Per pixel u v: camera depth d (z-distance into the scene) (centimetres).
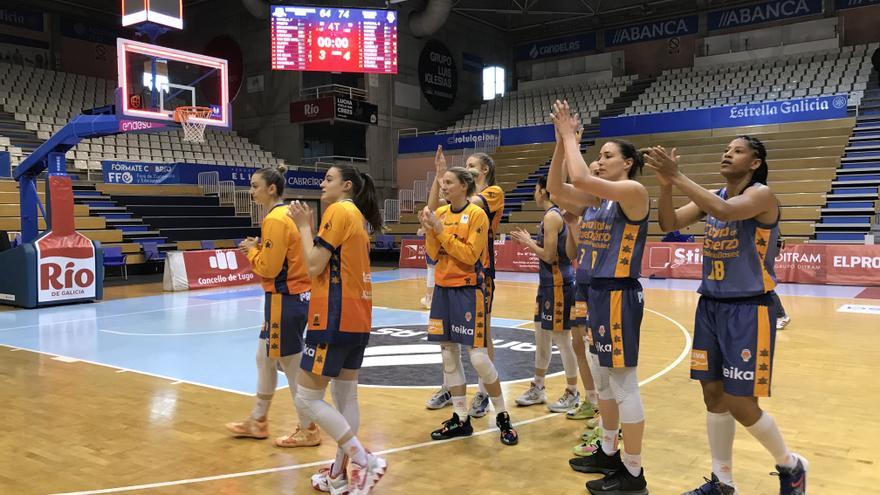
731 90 2148
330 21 1980
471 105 2680
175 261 1317
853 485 344
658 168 279
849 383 558
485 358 411
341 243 318
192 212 1859
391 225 2156
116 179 1762
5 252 1075
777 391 533
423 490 340
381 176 2256
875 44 2128
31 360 671
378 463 324
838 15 2234
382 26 2005
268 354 399
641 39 2583
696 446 405
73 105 2088
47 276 1068
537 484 348
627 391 328
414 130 2386
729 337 296
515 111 2484
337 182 338
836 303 1039
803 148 1748
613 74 2628
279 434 434
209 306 1080
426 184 2219
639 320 329
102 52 2422
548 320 470
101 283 1145
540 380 503
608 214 330
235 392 543
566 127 312
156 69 1108
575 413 462
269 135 2281
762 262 292
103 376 600
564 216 441
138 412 486
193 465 378
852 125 1734
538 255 461
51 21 2275
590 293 338
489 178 467
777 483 346
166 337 802
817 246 1305
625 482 329
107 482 353
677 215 328
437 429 436
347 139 2388
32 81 2066
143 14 1246
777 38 2333
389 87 2284
